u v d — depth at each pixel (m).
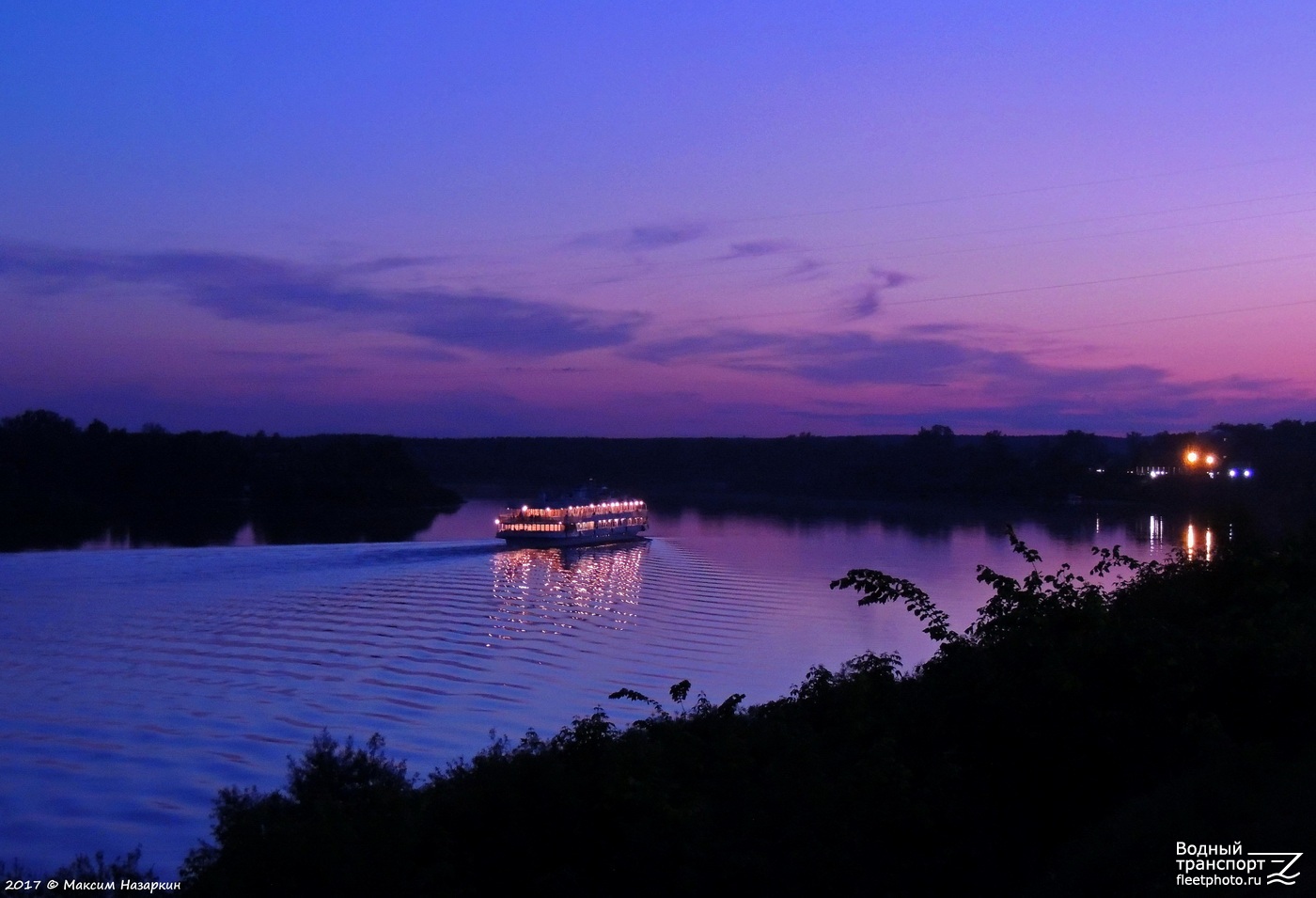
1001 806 15.44
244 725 39.81
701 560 93.88
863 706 19.86
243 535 111.12
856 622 63.78
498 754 19.52
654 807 15.18
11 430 152.12
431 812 16.75
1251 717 16.22
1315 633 18.20
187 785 32.25
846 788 15.05
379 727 40.16
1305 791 12.80
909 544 102.69
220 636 57.47
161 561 82.56
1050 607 17.28
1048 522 114.81
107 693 44.53
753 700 45.94
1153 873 11.92
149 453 149.38
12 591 70.12
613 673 50.69
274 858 15.23
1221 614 21.22
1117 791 15.23
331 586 75.25
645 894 14.45
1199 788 13.29
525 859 15.41
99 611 63.97
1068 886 12.71
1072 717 15.39
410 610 66.62
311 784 20.97
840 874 13.91
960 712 16.58
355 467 158.38
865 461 198.88
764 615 66.56
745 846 14.66
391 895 14.72
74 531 112.06
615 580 81.25
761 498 180.75
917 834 14.63
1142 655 15.93
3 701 43.00
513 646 56.50
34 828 28.23
